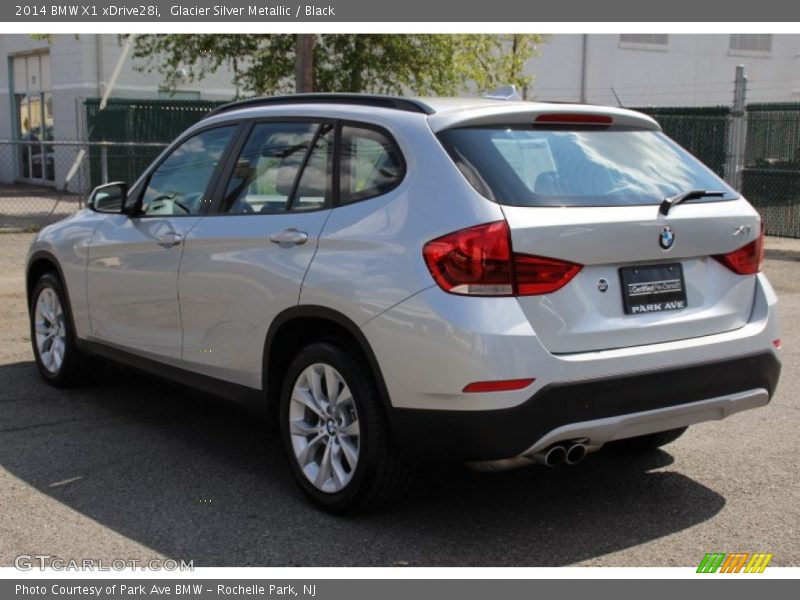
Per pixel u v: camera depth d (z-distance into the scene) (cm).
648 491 481
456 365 379
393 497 430
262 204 482
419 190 408
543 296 387
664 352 409
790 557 406
